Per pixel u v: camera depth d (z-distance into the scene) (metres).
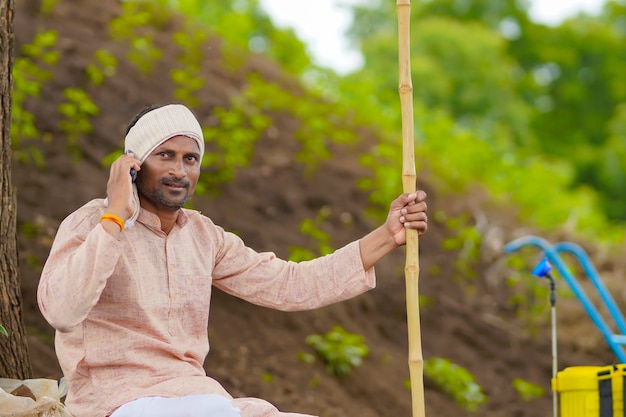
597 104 23.66
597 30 23.98
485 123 20.11
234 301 8.12
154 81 10.21
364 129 11.68
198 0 12.88
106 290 4.11
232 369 7.47
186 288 4.23
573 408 4.83
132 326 4.14
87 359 4.09
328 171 10.38
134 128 4.23
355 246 4.54
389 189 10.20
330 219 9.73
